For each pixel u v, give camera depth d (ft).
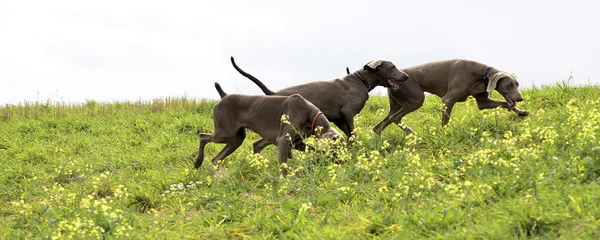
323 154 30.45
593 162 23.81
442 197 23.53
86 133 50.31
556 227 18.90
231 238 24.36
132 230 25.43
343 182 27.89
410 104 36.73
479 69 34.94
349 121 35.96
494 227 19.35
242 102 34.06
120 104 61.52
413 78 36.70
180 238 24.62
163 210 29.55
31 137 49.93
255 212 25.59
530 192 22.26
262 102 33.42
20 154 44.19
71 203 30.58
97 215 26.16
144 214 28.89
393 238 20.11
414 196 24.13
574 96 40.06
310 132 32.17
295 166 32.81
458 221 20.75
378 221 21.80
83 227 25.70
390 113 37.81
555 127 30.81
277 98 33.27
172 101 59.06
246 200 28.35
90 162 40.98
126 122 52.13
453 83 35.14
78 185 34.94
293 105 32.42
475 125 34.88
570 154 25.52
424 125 37.76
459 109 40.93
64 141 47.88
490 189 23.27
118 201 30.09
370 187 27.17
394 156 30.83
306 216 24.48
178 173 35.22
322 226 23.08
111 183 34.50
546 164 24.97
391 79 36.22
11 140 48.73
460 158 28.68
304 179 29.48
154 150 42.68
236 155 37.40
